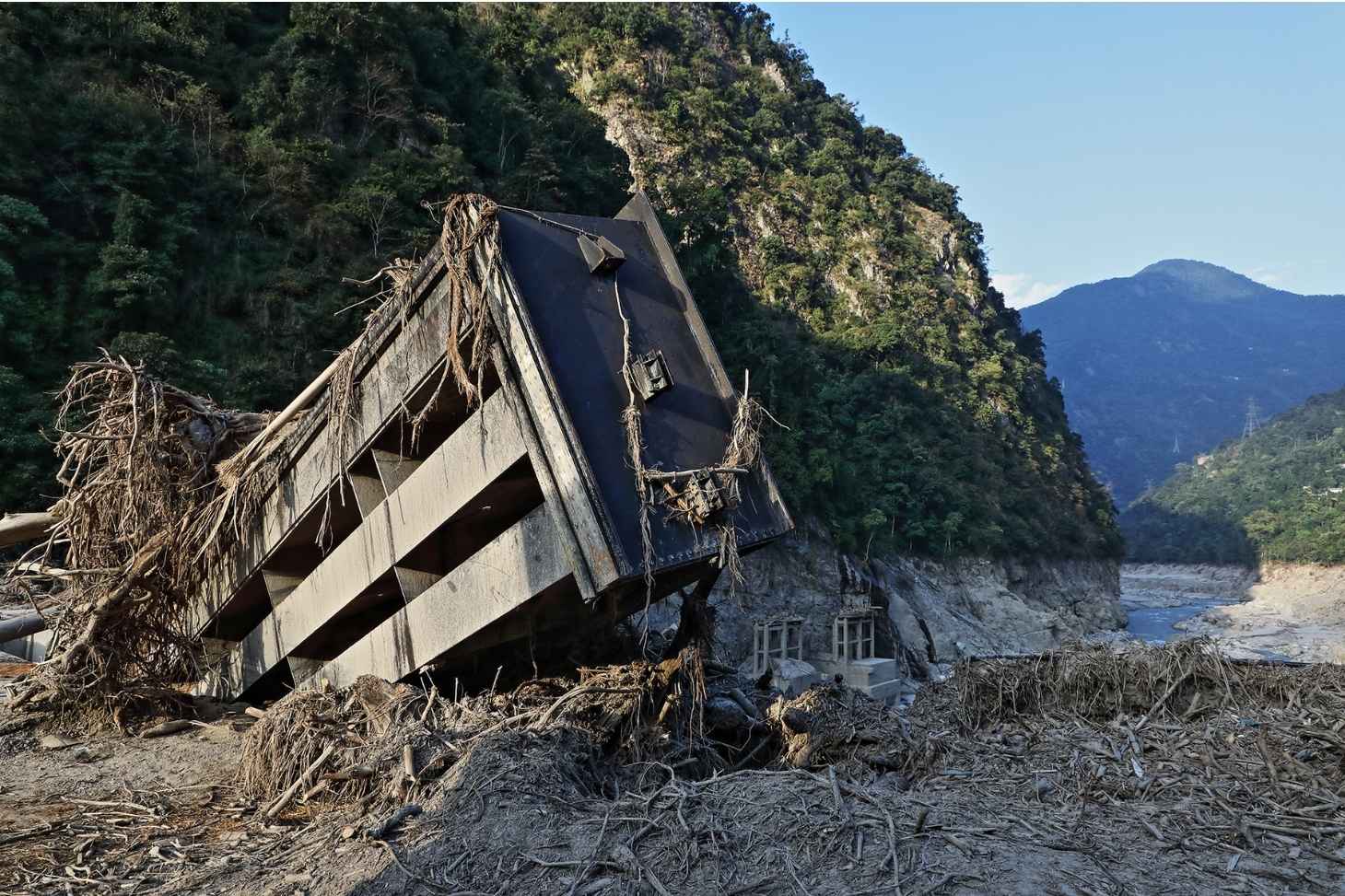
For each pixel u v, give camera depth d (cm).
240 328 3641
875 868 302
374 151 4750
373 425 570
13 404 2734
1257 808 365
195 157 3984
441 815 376
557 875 321
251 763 497
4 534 709
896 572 6122
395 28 5266
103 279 3300
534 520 497
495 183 5250
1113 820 358
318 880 341
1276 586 11556
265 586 688
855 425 7319
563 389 486
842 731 527
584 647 625
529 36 9869
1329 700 456
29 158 3522
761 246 9769
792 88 13312
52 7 4159
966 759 450
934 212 12950
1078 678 502
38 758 567
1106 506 11238
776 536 545
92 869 378
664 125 9806
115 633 654
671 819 353
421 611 560
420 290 532
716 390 571
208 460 693
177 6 4541
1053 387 12925
